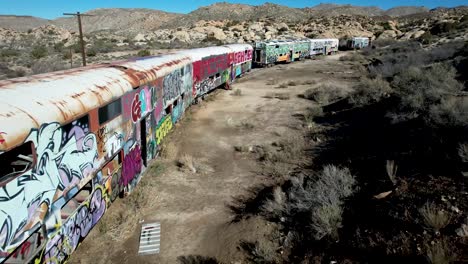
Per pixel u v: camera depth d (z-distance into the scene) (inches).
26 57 1743.4
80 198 278.2
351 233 263.9
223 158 496.7
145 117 404.5
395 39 2837.1
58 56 1781.5
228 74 1068.5
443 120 409.4
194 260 277.1
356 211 291.9
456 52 1049.5
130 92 345.7
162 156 484.7
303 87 1082.7
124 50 2119.8
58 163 213.3
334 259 242.1
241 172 443.8
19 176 177.6
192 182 414.9
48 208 203.9
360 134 529.0
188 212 348.2
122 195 359.9
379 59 1494.8
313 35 3668.8
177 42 2731.3
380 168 361.4
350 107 706.2
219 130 634.2
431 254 200.1
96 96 265.7
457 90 569.9
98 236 304.8
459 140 346.6
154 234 310.7
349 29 4133.9
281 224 311.6
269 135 596.7
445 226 226.7
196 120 695.7
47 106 207.3
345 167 382.9
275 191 350.3
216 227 322.3
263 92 1010.7
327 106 777.6
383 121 553.0
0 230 164.1
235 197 378.3
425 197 266.1
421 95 542.3
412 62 1094.4
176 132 607.2
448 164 312.3
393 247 228.2
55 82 247.1
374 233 250.4
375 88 752.3
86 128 249.9
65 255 229.9
